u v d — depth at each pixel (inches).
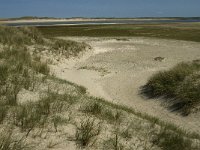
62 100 240.8
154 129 220.2
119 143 170.4
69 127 178.2
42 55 604.1
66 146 151.3
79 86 387.2
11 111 185.5
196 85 376.8
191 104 337.4
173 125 277.4
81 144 157.0
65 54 683.4
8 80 271.7
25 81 280.4
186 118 319.9
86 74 543.5
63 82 356.8
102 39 1163.9
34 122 171.3
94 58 732.7
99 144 162.7
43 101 221.1
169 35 1391.5
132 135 191.6
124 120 228.7
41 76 339.6
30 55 535.2
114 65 642.2
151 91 418.3
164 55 789.2
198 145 212.2
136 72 571.8
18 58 424.5
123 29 1838.1
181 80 409.1
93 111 225.3
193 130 284.8
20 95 235.0
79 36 1323.8
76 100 253.8
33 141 148.9
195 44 1036.5
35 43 689.6
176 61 698.2
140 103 381.1
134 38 1237.1
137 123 228.5
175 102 360.5
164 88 399.2
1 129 155.5
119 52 837.2
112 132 187.8
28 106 201.8
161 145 183.9
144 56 771.4
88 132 166.6
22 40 653.9
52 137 158.7
